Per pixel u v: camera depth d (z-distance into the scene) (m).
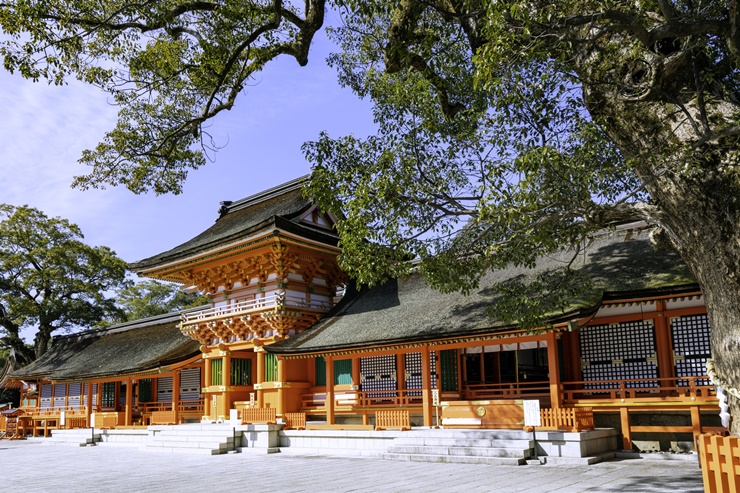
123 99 20.06
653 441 19.62
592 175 12.30
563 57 10.47
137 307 74.75
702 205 10.05
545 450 18.75
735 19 9.27
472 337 21.38
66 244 54.19
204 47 18.19
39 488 17.05
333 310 30.80
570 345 22.61
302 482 16.00
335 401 29.05
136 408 40.28
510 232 14.91
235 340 32.69
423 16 17.91
